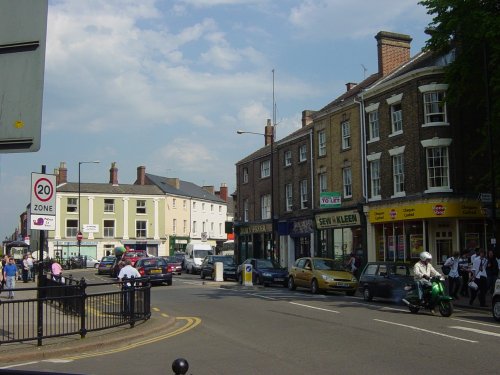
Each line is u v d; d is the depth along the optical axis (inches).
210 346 434.3
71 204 2662.4
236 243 1953.7
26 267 1403.8
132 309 530.0
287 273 1216.2
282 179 1644.9
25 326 435.8
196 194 3125.0
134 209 2751.0
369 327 521.3
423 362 356.8
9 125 132.1
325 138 1408.7
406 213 1080.8
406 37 1379.2
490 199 852.6
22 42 133.6
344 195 1316.4
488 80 864.3
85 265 2417.6
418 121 1064.2
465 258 861.2
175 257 1979.6
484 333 477.1
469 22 844.0
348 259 1285.7
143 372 340.8
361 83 1471.5
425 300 620.1
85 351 422.9
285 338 465.7
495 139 864.3
